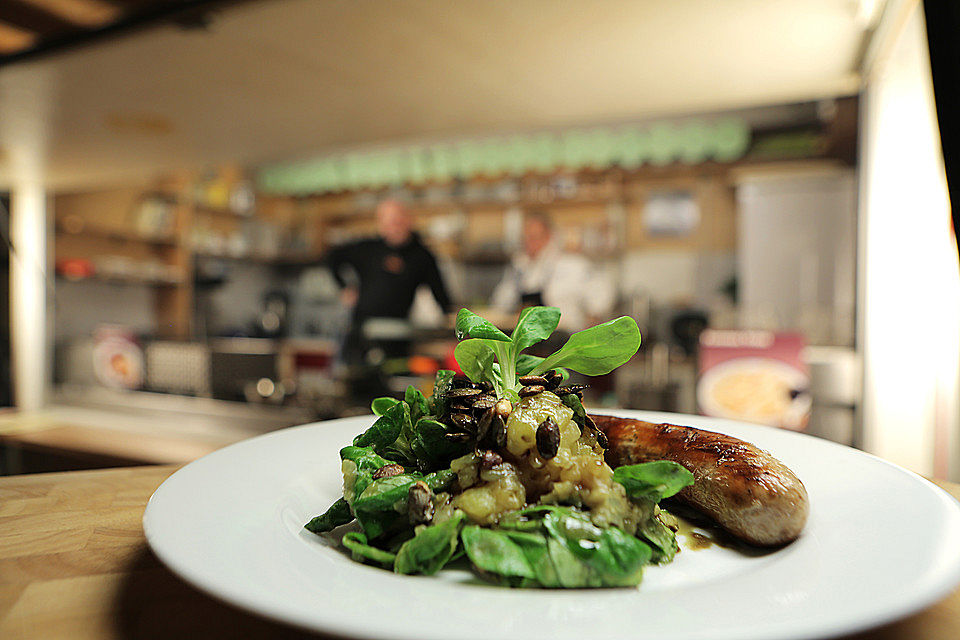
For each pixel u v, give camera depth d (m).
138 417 3.38
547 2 1.82
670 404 3.54
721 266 5.31
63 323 4.91
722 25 1.95
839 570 0.56
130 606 0.62
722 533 0.79
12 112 2.87
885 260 2.18
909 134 2.04
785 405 2.68
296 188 6.47
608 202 5.57
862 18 1.88
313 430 1.11
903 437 2.12
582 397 0.82
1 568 0.70
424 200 6.13
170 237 5.66
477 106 2.79
